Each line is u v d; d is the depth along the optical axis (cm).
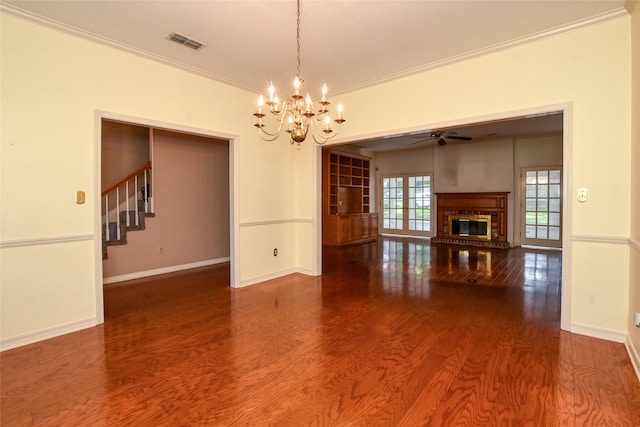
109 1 258
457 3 262
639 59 244
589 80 288
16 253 275
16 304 274
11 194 272
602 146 282
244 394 205
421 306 368
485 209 831
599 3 262
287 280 487
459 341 278
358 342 278
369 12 274
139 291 431
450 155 903
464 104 359
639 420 179
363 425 177
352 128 457
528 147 809
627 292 273
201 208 588
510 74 329
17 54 274
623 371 229
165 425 178
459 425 176
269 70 392
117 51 333
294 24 293
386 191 1050
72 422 180
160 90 367
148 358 252
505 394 203
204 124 407
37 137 285
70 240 303
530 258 655
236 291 430
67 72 301
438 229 904
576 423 177
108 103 327
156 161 525
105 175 509
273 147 493
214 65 378
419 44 329
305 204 520
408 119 402
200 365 241
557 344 272
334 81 423
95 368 237
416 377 223
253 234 468
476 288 440
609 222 280
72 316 304
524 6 266
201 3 262
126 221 509
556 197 780
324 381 219
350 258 661
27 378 224
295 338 287
